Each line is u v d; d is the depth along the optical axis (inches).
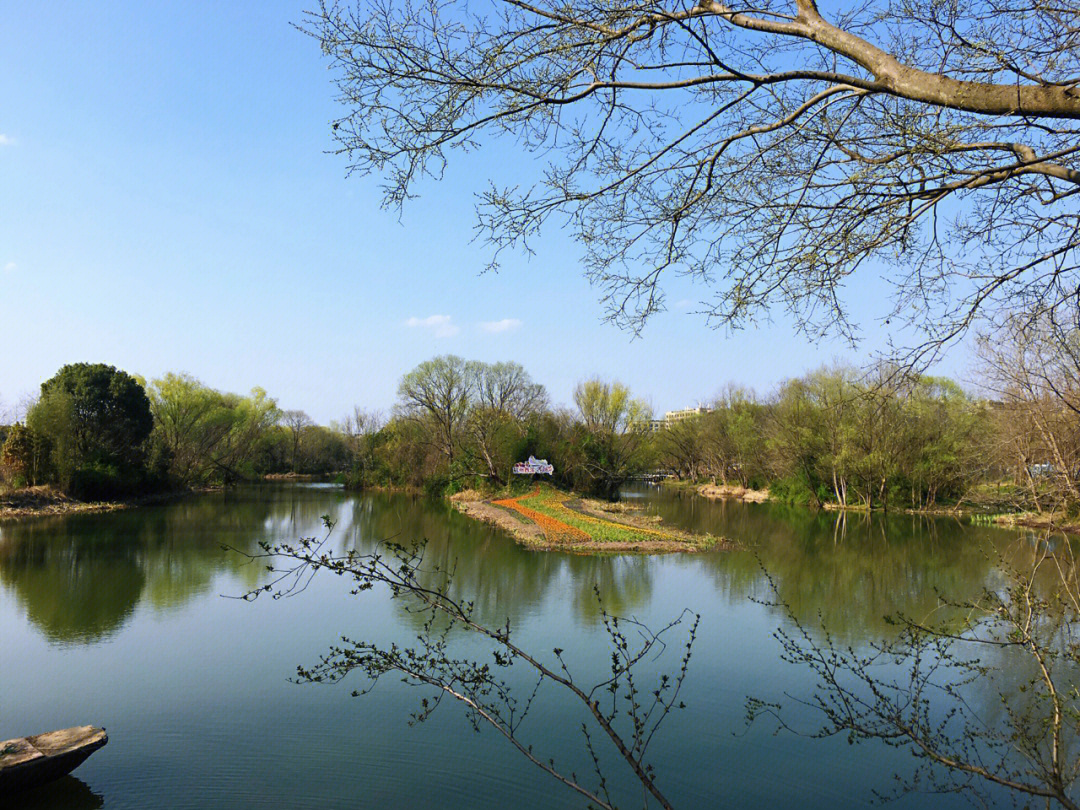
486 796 271.7
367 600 584.7
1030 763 237.6
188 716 341.4
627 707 355.9
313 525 1184.2
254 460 2758.4
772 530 1175.6
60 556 809.5
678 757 303.0
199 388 2014.0
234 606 564.7
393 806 260.7
